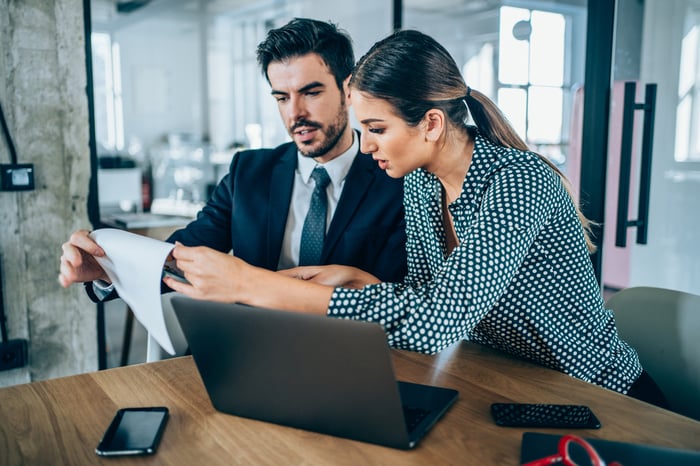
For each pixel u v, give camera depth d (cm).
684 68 253
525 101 362
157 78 895
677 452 72
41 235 221
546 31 360
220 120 921
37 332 223
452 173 107
